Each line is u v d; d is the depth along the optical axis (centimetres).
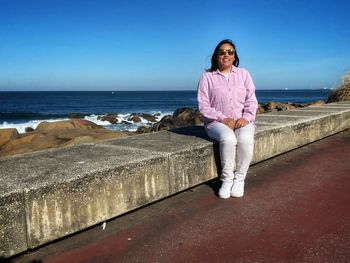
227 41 459
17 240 290
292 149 636
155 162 389
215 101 466
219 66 470
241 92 461
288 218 373
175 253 309
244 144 428
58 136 1003
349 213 382
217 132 440
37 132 1141
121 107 7062
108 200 347
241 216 379
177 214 385
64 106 7488
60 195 312
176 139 491
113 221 369
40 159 385
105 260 301
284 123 621
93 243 327
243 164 436
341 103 1102
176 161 413
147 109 6334
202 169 450
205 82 472
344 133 820
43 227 304
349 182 481
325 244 319
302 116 729
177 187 419
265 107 2120
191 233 344
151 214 385
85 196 329
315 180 491
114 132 1031
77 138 870
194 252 311
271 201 419
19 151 893
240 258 300
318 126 712
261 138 546
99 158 384
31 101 9506
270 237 334
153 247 320
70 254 309
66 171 335
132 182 367
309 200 420
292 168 545
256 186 470
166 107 6912
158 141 479
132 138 507
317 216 377
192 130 576
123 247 320
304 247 315
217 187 466
